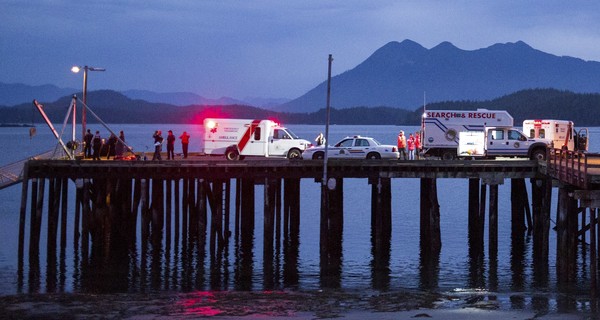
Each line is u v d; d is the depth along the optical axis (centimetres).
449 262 4228
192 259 4253
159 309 2952
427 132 5650
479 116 5631
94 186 4625
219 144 5225
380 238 4306
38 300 3098
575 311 2919
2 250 4566
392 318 2802
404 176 4288
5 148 17062
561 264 3616
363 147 5188
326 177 4153
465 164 4269
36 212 4231
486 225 5762
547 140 5309
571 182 3397
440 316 2838
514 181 4953
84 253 4272
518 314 2869
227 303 3070
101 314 2878
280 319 2805
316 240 4941
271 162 4275
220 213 4475
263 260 4253
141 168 4266
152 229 4478
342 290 3472
